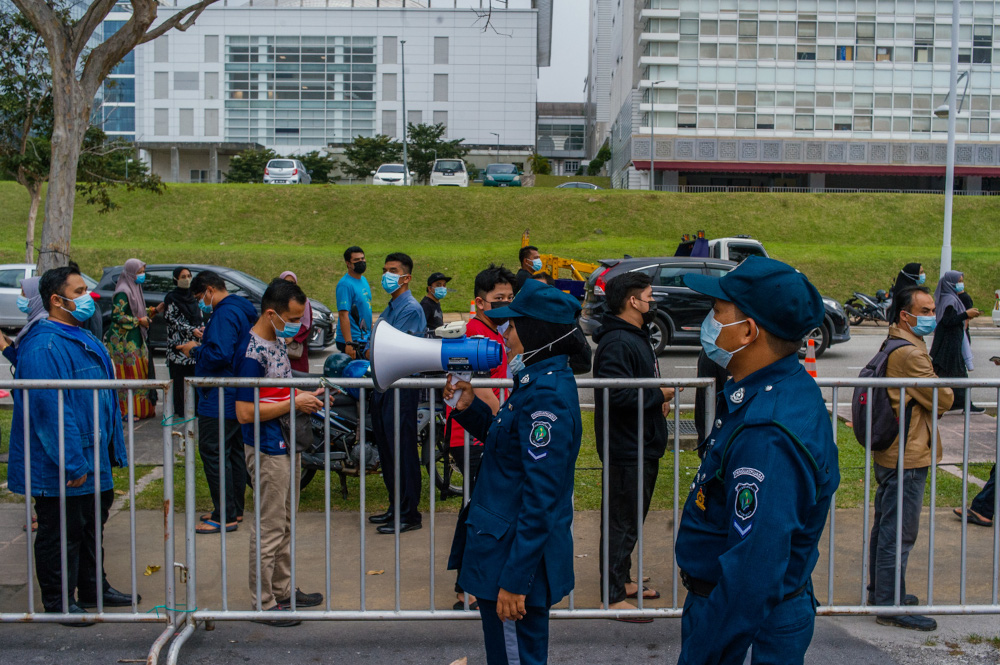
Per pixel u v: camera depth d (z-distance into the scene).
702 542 2.33
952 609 3.95
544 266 19.14
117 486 6.30
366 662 3.69
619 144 56.88
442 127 53.56
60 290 4.12
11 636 3.89
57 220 8.38
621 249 26.75
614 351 4.14
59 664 3.63
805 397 2.21
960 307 8.59
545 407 2.78
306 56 60.88
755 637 2.21
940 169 45.97
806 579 2.24
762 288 2.23
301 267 23.50
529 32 61.50
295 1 63.91
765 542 2.02
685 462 7.00
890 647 3.86
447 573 4.77
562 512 2.89
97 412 3.89
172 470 3.78
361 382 3.83
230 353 5.30
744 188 48.09
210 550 5.12
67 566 3.93
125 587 4.54
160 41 60.28
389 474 5.42
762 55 45.66
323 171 53.50
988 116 45.59
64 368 4.02
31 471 3.89
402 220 29.45
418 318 5.84
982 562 4.98
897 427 4.06
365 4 64.44
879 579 4.15
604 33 79.50
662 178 48.34
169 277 13.17
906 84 45.59
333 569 4.81
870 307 19.03
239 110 61.22
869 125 45.94
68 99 8.38
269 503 3.97
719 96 46.03
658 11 45.06
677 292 13.55
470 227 29.47
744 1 45.22
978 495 5.65
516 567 2.70
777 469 2.08
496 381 3.79
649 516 5.76
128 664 3.64
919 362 4.29
